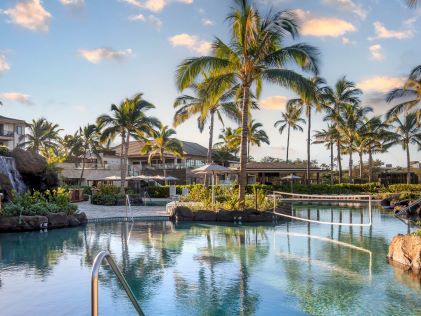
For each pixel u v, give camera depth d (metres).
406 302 7.71
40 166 28.02
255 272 10.05
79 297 8.07
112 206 31.97
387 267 10.51
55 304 7.67
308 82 21.05
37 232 17.38
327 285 8.88
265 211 21.58
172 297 8.08
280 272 10.05
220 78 21.78
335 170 71.31
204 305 7.62
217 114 38.50
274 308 7.46
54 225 18.55
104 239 15.40
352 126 52.72
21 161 27.27
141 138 40.69
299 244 14.21
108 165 63.03
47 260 11.49
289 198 40.12
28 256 12.09
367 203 35.69
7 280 9.30
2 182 22.73
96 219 21.47
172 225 20.06
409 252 10.65
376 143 60.25
